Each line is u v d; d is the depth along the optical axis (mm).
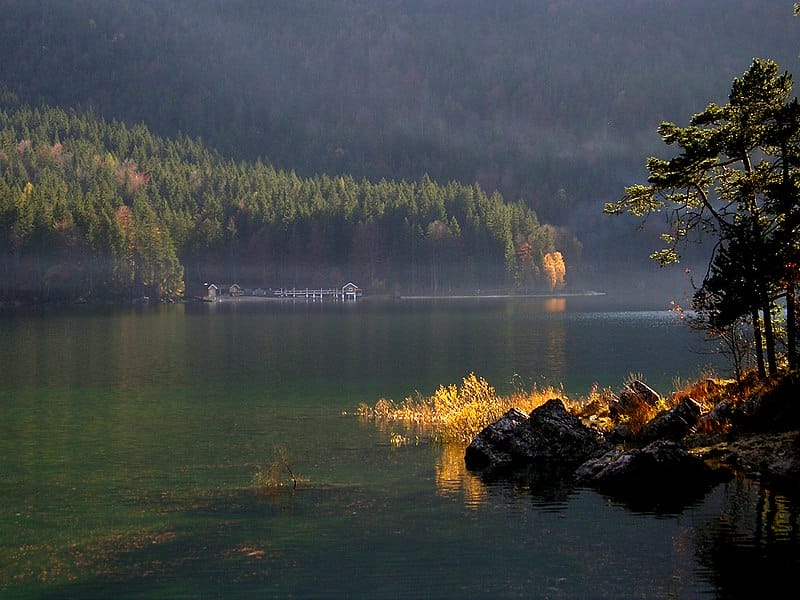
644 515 22094
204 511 23438
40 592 17578
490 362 70562
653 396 35750
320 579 18047
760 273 31000
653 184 34781
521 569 18391
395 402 46625
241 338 99312
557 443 29766
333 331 113250
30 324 127125
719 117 33875
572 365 67750
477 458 29609
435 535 20875
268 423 39312
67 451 32500
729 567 18125
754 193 32125
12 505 24297
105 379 57781
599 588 17234
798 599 16406
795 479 24578
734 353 34906
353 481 26984
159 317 152500
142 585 17891
